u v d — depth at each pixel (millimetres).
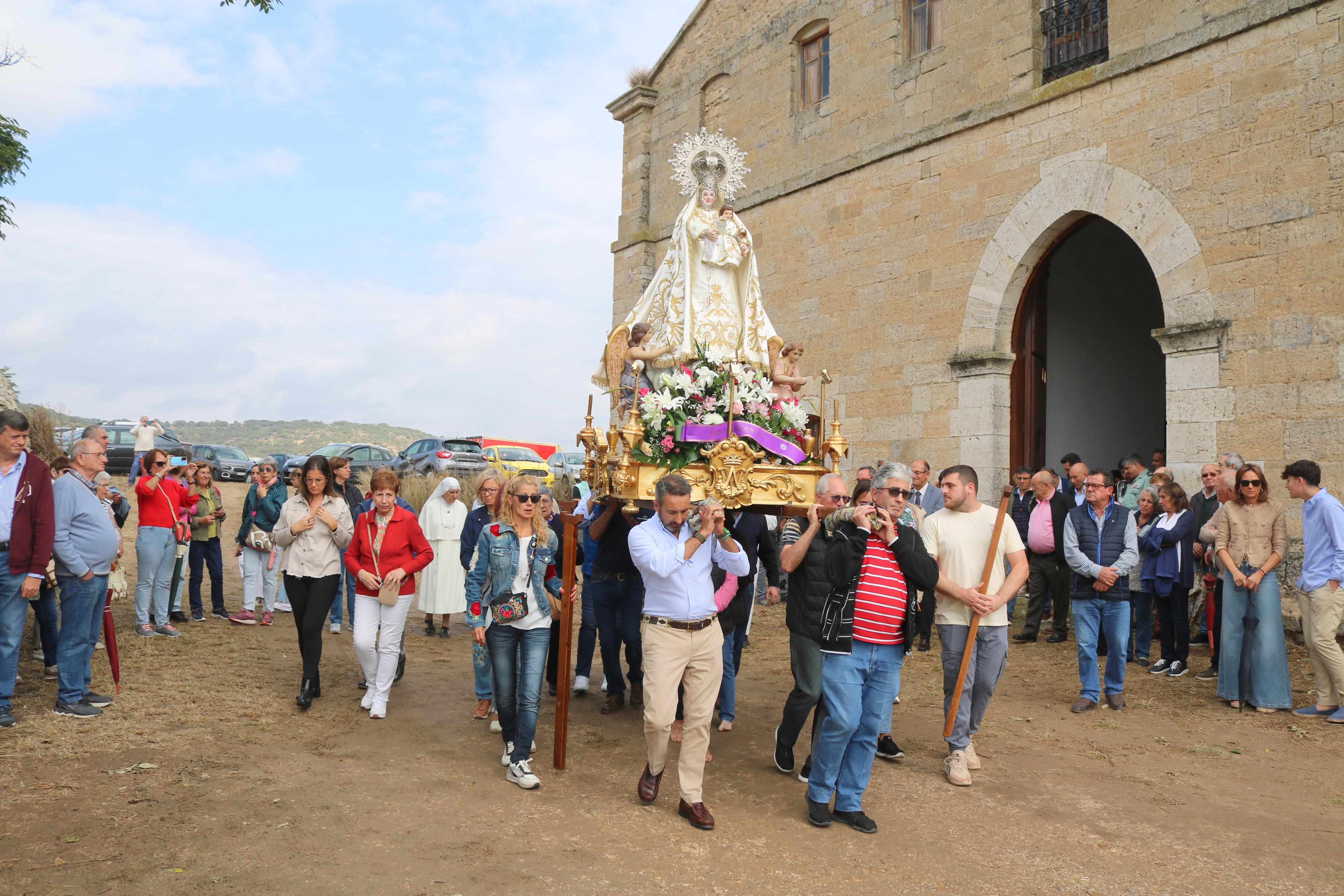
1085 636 6848
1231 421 8844
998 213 11141
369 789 4781
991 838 4355
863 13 12969
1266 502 6895
